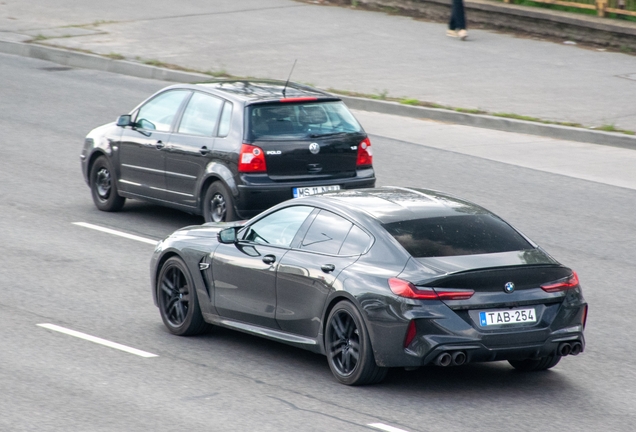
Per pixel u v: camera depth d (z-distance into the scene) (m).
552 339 21.61
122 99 60.00
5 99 59.75
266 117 34.50
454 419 20.42
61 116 55.84
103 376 22.72
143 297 29.41
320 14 83.50
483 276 21.14
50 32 77.19
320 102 35.69
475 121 54.25
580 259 33.56
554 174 44.81
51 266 32.25
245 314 24.67
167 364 23.78
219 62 67.62
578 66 66.50
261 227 24.92
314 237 23.56
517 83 61.84
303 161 34.41
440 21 80.88
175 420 20.06
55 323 26.72
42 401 21.02
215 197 34.91
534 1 77.00
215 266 25.25
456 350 20.88
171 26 79.00
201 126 35.84
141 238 36.09
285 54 69.94
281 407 20.94
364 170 35.59
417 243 22.00
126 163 38.53
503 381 23.05
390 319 21.12
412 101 57.25
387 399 21.55
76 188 43.22
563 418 20.67
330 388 22.23
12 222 37.66
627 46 70.69
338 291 22.14
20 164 46.53
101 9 85.38
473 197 40.94
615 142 50.06
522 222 37.78
